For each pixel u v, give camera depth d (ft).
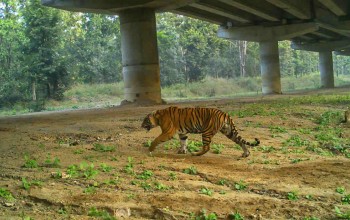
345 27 134.62
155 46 90.74
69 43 187.83
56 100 149.48
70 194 23.22
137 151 36.50
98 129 49.42
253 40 135.54
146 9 89.51
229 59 255.29
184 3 89.51
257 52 267.39
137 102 88.84
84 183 25.59
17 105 138.72
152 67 89.92
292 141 42.91
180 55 229.45
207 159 33.65
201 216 20.48
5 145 38.81
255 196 24.13
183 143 36.04
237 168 30.89
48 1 88.69
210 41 241.76
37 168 29.19
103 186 25.12
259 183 26.76
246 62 261.24
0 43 160.66
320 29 163.32
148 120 34.96
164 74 217.56
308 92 140.15
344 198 23.72
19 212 20.49
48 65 145.48
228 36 136.67
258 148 38.73
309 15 125.80
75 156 33.73
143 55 89.20
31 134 46.21
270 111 65.51
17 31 154.61
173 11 105.09
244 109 70.13
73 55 183.11
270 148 38.60
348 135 47.24
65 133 46.80
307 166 31.24
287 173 29.35
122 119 59.06
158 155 34.83
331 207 22.30
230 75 254.06
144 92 89.56
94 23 199.21
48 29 143.95
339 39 191.31
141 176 27.43
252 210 21.79
